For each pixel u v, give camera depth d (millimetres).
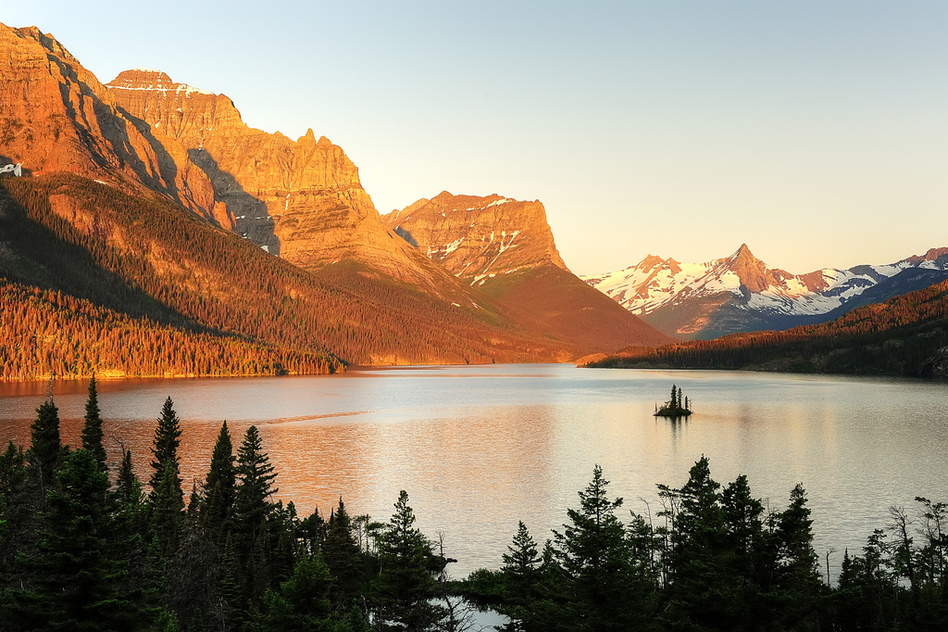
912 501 108688
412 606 60625
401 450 156625
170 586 59656
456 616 66875
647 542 75125
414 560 60875
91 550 44438
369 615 64125
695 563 55031
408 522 63375
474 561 83312
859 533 92062
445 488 118750
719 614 52938
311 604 54281
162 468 100438
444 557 83000
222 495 85875
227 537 72750
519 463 141625
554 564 62000
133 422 185125
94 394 99938
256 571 68500
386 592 60438
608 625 52438
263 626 53188
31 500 62938
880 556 78500
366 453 152375
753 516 57500
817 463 140500
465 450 157125
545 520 99875
